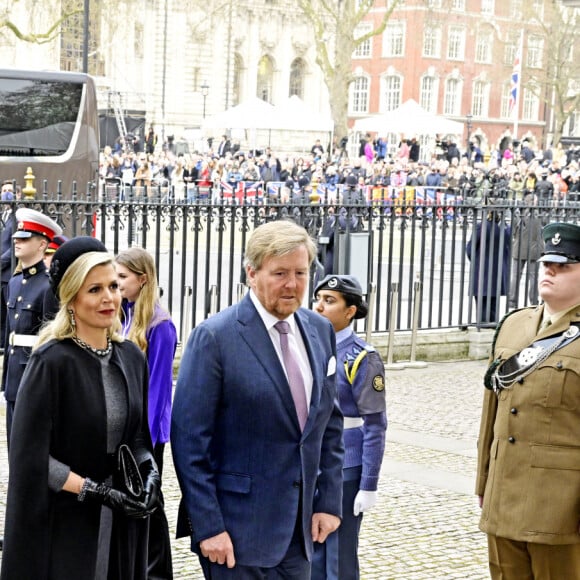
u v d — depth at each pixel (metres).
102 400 4.48
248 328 4.57
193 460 4.50
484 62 82.00
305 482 4.60
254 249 4.53
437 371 13.52
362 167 40.00
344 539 5.82
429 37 80.00
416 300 13.66
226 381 4.52
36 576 4.33
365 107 82.69
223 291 16.98
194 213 12.23
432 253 14.10
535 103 84.81
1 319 11.37
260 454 4.54
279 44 84.19
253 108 39.41
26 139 24.69
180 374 4.60
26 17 60.66
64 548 4.40
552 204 15.07
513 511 5.09
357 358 5.80
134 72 72.69
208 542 4.48
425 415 11.20
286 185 27.80
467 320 15.58
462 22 80.56
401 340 13.85
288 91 85.38
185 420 4.52
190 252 21.55
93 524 4.45
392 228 13.45
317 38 49.25
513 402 5.13
